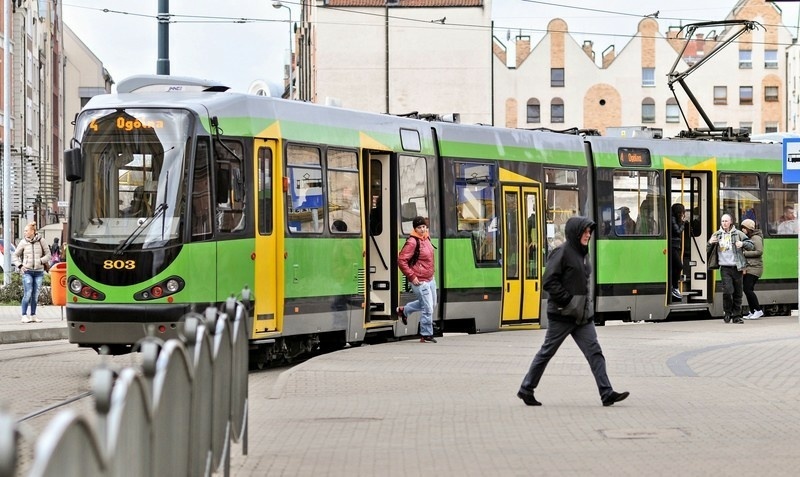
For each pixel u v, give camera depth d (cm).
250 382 1906
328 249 2206
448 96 9188
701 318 3378
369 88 9175
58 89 11100
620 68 12825
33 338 2839
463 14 9175
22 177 6819
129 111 1953
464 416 1409
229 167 1972
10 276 4156
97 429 425
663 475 1023
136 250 1916
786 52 12925
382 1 9169
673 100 12850
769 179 3259
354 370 1877
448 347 2236
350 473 1042
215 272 1941
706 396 1558
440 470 1054
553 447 1180
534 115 12788
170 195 1923
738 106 12938
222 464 895
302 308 2122
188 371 685
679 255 3091
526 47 13538
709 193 3131
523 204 2764
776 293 3272
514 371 1864
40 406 1495
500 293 2702
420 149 2506
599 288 2902
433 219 2534
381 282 2414
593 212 2920
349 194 2284
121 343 1923
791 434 1247
